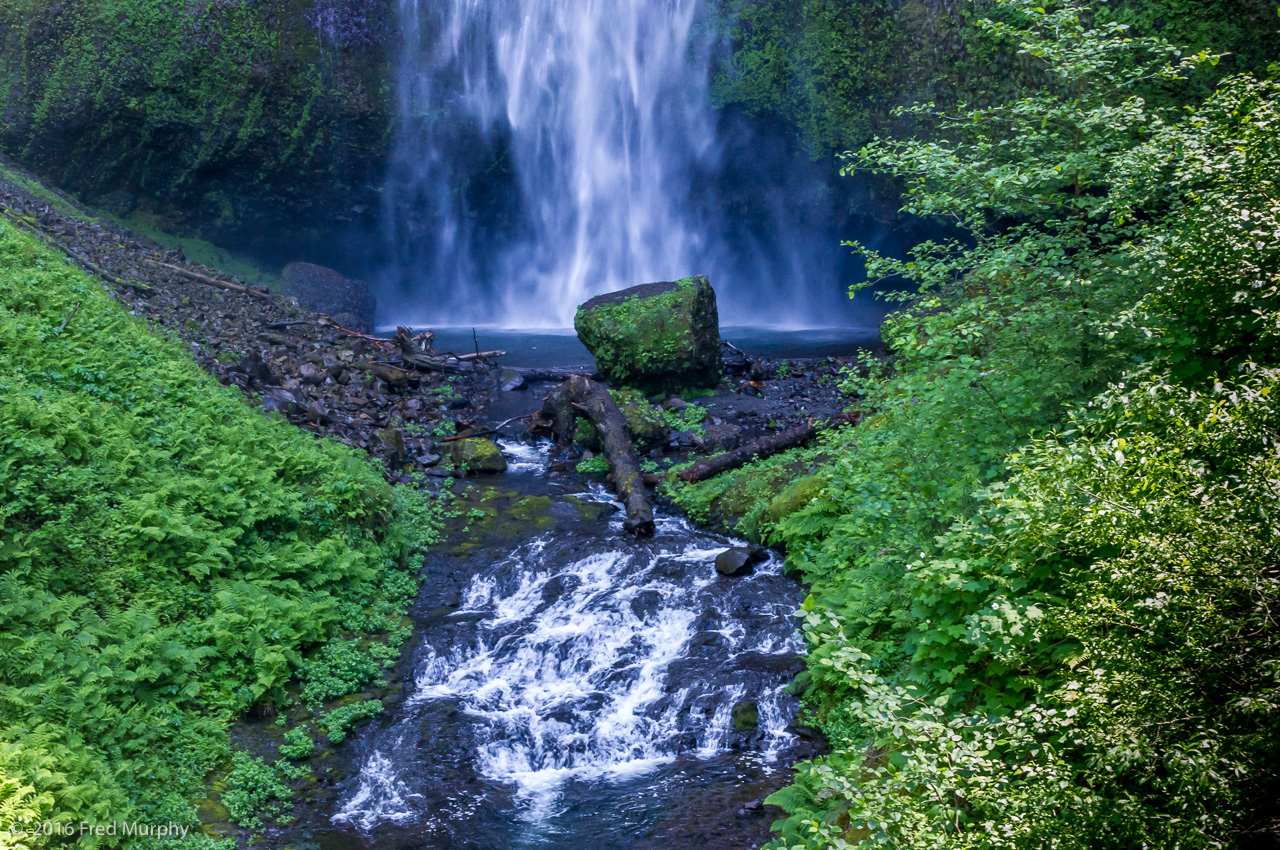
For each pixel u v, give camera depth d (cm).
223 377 1431
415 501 1281
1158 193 692
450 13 3228
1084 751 426
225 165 2978
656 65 3403
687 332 1753
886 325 845
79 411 960
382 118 3167
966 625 609
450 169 3441
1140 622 406
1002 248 769
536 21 3416
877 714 459
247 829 671
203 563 871
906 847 410
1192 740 373
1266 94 605
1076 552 516
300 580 966
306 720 809
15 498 801
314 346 1856
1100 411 564
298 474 1099
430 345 2131
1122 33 745
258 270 3061
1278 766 366
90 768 628
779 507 1140
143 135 2828
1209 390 552
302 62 2967
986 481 745
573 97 3581
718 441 1524
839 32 2873
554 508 1303
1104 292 721
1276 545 368
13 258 1277
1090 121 683
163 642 763
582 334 1806
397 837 678
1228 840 365
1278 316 474
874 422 1069
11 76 2686
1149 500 415
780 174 3475
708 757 791
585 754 803
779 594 1020
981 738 447
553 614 1018
